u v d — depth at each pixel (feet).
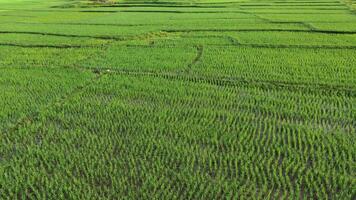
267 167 24.47
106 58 51.90
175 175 23.88
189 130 29.76
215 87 39.45
